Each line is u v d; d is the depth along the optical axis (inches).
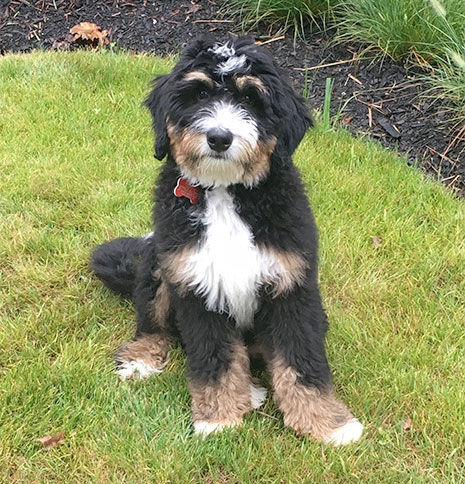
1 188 61.6
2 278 52.5
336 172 62.2
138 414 40.9
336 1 83.5
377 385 42.2
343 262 53.5
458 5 74.0
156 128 40.1
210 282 38.4
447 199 58.8
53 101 74.1
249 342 43.0
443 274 52.4
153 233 43.1
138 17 91.0
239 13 88.7
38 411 40.8
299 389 39.4
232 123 36.2
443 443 38.8
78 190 61.3
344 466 36.9
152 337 45.9
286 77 39.5
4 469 37.9
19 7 95.0
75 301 50.6
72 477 37.4
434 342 46.1
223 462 37.8
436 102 70.5
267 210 38.1
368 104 72.5
